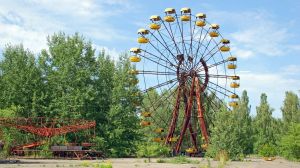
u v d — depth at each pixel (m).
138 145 79.50
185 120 77.50
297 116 108.38
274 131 108.88
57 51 76.81
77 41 76.94
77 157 60.91
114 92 76.50
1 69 77.38
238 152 64.44
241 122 67.44
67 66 74.44
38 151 62.88
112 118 74.88
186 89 78.06
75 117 71.50
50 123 70.69
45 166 41.84
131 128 76.94
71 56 75.38
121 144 74.75
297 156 70.75
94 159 61.94
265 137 107.88
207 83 77.81
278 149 92.31
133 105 78.00
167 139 78.31
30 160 53.81
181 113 97.19
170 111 101.56
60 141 69.44
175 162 53.53
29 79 74.50
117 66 79.31
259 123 110.38
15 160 49.56
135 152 76.81
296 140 70.75
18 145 64.06
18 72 74.88
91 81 77.00
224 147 63.12
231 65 77.94
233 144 64.12
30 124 68.38
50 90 75.62
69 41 76.81
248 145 91.25
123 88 77.00
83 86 74.50
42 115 73.69
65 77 74.25
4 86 75.06
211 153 63.28
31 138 69.56
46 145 63.22
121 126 74.94
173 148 78.75
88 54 77.00
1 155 50.78
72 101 72.50
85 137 71.69
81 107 72.56
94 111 74.75
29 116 73.06
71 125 66.31
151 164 49.19
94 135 70.19
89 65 77.00
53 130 62.06
